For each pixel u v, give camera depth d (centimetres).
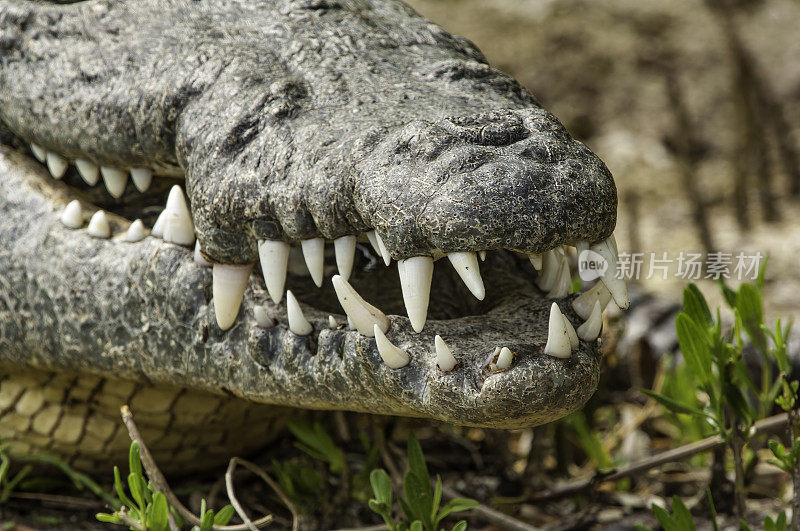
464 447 316
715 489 306
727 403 300
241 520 305
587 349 290
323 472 306
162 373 298
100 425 305
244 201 293
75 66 301
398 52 298
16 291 302
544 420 289
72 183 305
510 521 302
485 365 288
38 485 307
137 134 299
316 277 292
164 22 301
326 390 292
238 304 295
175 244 297
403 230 288
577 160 289
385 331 291
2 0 304
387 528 301
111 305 299
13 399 305
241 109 295
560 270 296
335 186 291
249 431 308
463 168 288
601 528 306
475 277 288
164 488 297
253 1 301
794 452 296
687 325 299
